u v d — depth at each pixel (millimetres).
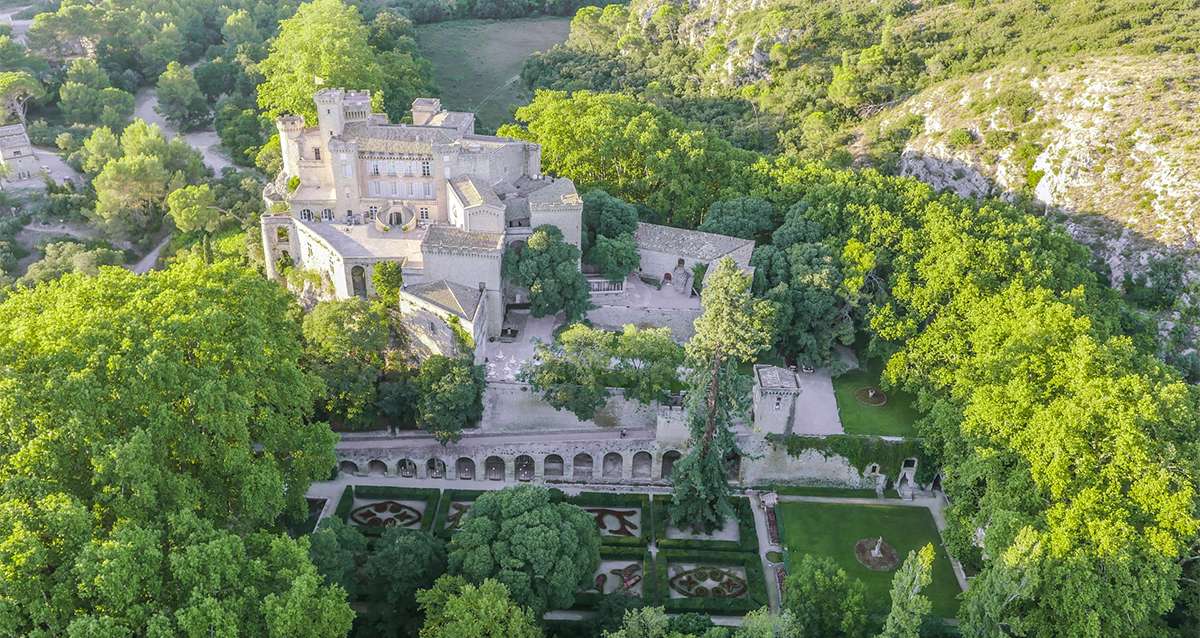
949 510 120312
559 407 137000
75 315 100375
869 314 148375
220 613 76375
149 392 93062
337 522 110750
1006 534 100062
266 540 90938
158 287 111312
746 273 148750
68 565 78062
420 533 110250
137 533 78312
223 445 97188
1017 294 131625
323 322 136250
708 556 124438
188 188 188750
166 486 89250
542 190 162000
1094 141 192125
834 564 106562
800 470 138625
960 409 125812
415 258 149000
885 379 141500
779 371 135875
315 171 168000
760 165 183750
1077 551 94750
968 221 155375
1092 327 123812
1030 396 112500
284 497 105188
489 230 152125
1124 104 194500
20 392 86438
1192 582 97375
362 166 159375
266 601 78625
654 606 114688
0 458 86938
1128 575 91438
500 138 172875
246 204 193250
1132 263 176375
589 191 173875
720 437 122938
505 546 105250
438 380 134125
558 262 152500
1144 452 97188
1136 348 132000
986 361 120812
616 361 139125
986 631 95250
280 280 168125
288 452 113188
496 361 145875
